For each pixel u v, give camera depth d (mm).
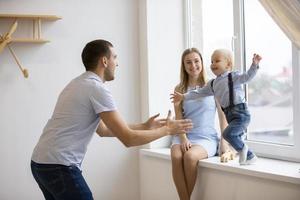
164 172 2947
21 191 2967
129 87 3211
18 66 2926
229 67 2424
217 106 2744
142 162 3197
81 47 3064
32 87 2961
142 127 2258
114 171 3195
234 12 2783
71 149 1938
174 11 3203
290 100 2465
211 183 2533
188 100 2688
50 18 2926
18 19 2896
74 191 1919
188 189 2568
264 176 2174
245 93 2758
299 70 2354
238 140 2350
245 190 2316
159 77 3166
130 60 3207
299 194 2033
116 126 1929
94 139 3135
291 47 2408
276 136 2576
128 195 3240
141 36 3191
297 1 1853
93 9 3092
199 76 2811
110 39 3146
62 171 1912
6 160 2928
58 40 3006
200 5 3135
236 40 2771
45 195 2057
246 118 2344
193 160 2531
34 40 2857
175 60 3221
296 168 2254
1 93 2902
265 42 2605
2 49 2754
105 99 1930
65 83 3029
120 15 3164
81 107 1941
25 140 2961
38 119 2980
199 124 2779
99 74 2051
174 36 3211
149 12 3119
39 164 1949
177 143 2734
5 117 2916
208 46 3072
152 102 3143
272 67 2564
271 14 1966
